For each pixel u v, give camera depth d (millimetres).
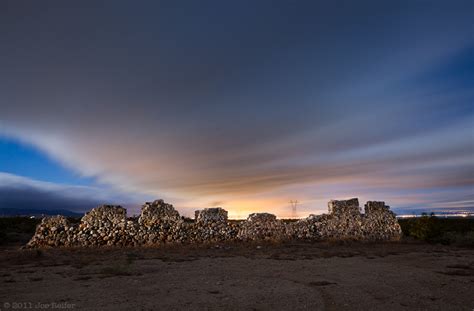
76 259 19281
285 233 31469
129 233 28047
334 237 31906
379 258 20984
